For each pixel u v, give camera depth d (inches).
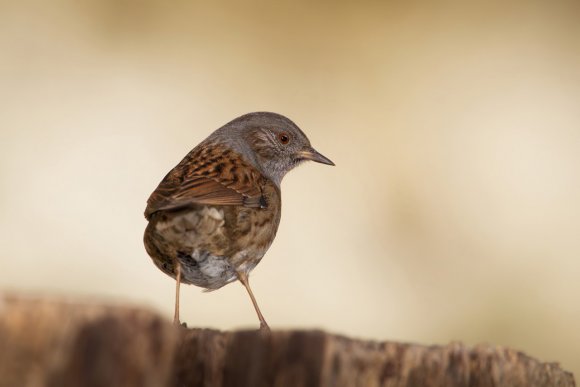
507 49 619.2
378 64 613.6
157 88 584.4
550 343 539.5
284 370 228.7
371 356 235.3
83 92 576.4
